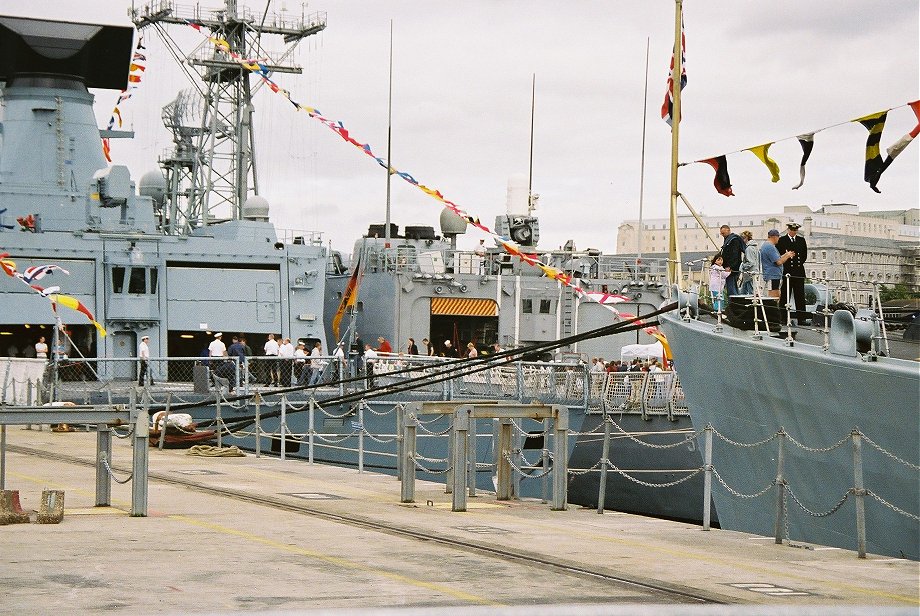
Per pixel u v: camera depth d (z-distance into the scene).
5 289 27.78
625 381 20.56
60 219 29.42
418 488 17.50
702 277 17.47
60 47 30.33
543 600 8.87
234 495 15.88
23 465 19.23
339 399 20.81
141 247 28.94
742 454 15.44
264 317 29.80
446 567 10.32
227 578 9.59
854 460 11.80
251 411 25.41
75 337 28.39
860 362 13.04
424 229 38.84
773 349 14.40
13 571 9.80
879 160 14.19
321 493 16.48
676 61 18.06
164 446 24.14
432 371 25.34
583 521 14.07
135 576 9.63
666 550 11.80
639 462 19.83
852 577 10.45
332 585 9.33
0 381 27.66
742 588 9.72
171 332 29.45
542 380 23.47
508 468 16.38
